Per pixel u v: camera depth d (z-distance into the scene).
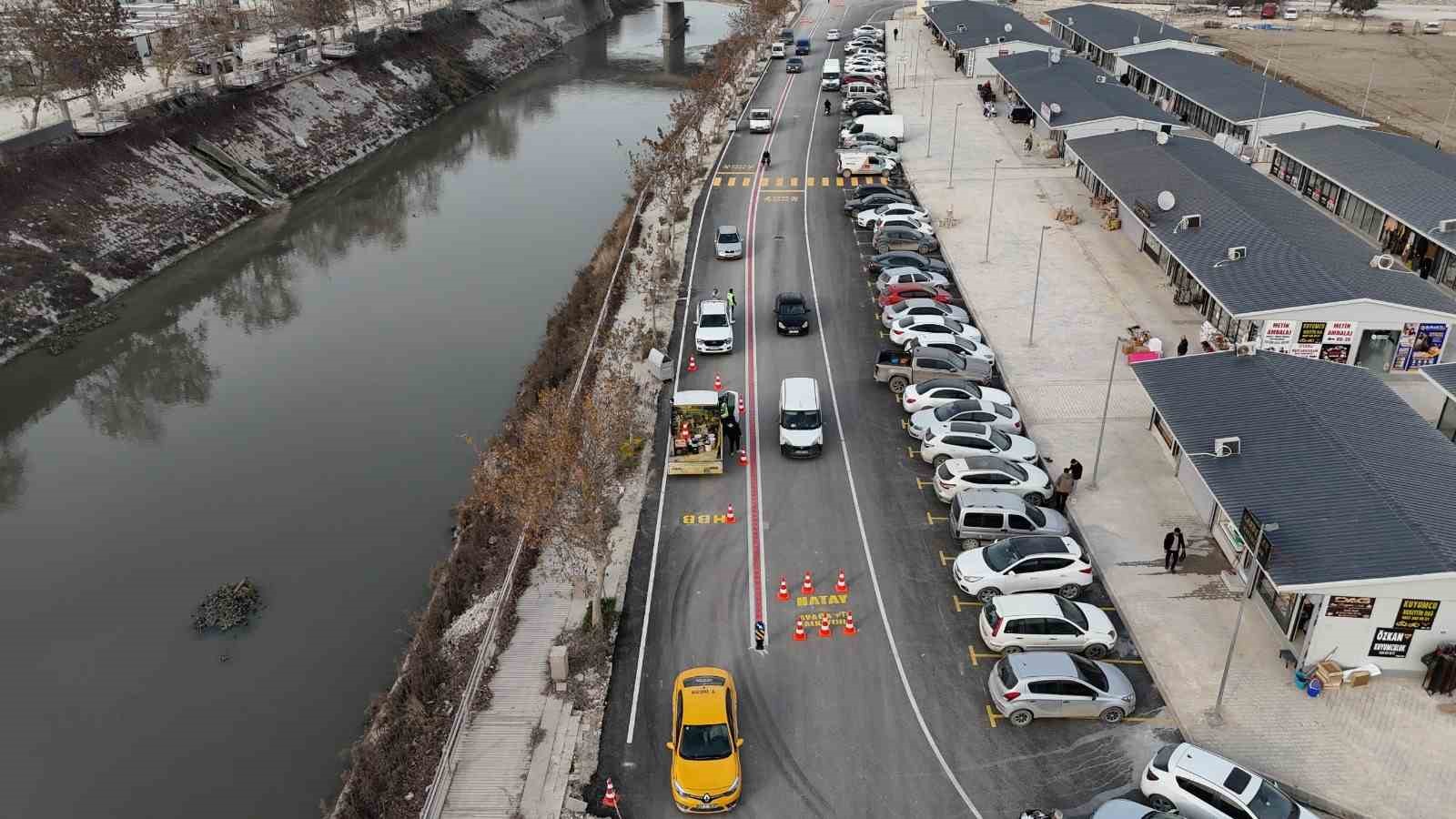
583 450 34.94
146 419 54.47
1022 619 33.03
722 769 27.80
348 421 52.84
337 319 65.88
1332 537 31.36
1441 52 125.38
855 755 29.78
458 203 89.06
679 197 75.56
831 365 53.19
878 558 38.41
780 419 46.78
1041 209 73.88
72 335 64.50
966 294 60.03
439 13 135.38
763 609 35.78
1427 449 35.75
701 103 98.44
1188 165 66.25
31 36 75.00
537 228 81.81
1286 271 50.56
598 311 60.81
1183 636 33.75
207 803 30.55
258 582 40.44
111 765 31.95
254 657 36.47
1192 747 27.80
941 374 49.09
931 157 87.19
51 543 43.50
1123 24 118.12
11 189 68.81
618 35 171.75
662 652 33.88
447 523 43.94
